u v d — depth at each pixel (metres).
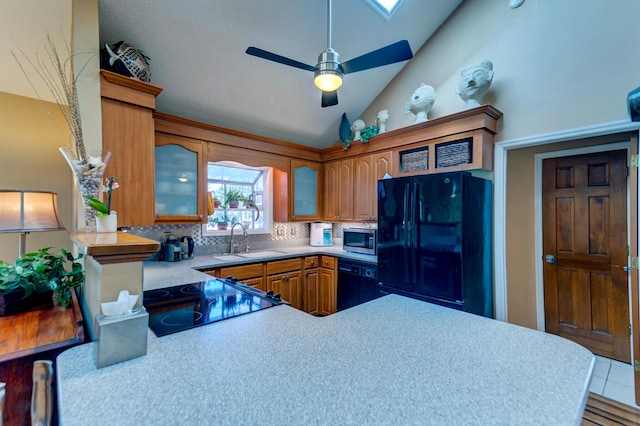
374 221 3.36
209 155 2.97
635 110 1.74
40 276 1.60
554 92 2.32
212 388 0.76
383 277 2.73
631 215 2.06
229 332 1.15
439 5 2.89
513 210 2.96
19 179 2.55
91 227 1.39
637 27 1.99
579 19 2.22
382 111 3.40
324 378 0.82
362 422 0.64
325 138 4.11
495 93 2.64
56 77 2.41
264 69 2.86
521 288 3.00
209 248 3.31
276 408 0.69
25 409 1.16
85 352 0.97
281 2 2.38
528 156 3.03
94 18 1.89
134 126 2.13
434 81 3.13
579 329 2.80
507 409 0.69
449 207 2.25
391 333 1.14
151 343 1.04
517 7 2.53
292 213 3.70
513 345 1.05
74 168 1.38
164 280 2.07
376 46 3.02
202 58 2.58
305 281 3.49
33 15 1.95
